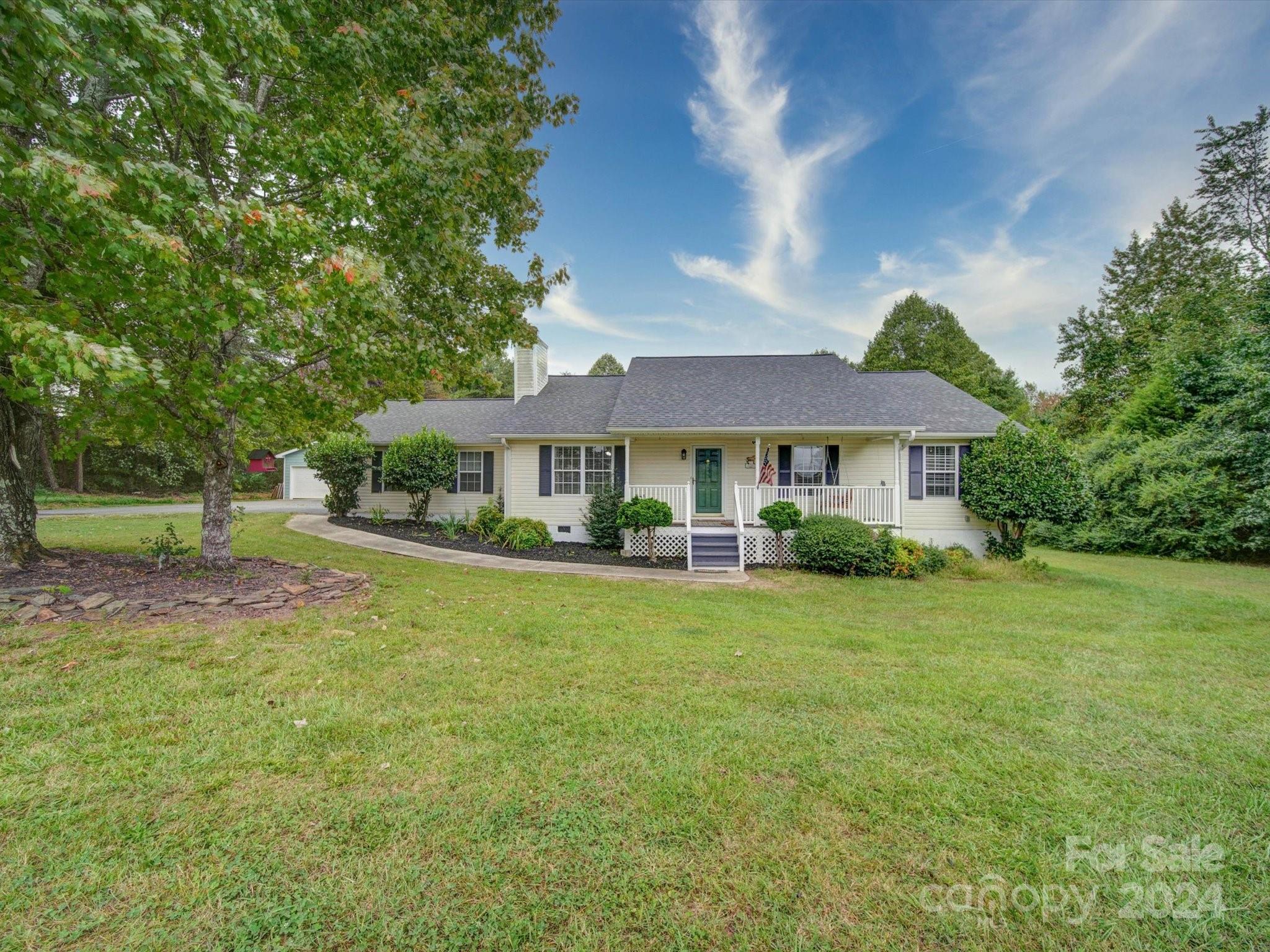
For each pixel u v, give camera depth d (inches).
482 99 279.7
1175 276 854.5
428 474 569.9
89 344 144.3
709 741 127.7
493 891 80.2
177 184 170.6
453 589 304.5
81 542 379.2
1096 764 121.6
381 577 322.3
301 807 98.7
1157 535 553.3
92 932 70.9
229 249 231.9
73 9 137.5
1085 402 927.0
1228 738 135.6
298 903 76.7
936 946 72.7
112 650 175.2
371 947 70.2
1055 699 159.2
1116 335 910.4
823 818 99.5
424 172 237.8
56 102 172.6
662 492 496.7
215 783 105.1
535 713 141.5
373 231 273.7
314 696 148.0
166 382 173.9
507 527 502.9
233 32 183.6
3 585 221.3
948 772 116.6
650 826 95.6
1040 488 433.1
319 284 200.5
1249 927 77.1
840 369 585.3
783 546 448.5
